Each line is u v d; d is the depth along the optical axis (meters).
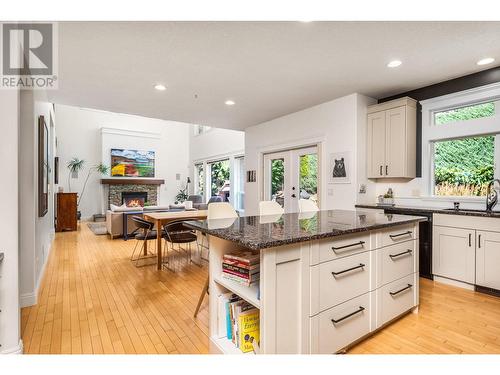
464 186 3.54
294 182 5.15
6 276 1.76
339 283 1.74
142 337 2.07
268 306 1.39
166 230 3.79
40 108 3.37
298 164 5.08
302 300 1.53
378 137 3.95
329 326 1.67
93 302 2.71
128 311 2.52
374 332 2.08
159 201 10.36
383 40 2.54
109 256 4.54
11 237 1.78
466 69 3.20
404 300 2.26
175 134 10.95
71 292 2.97
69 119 8.99
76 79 3.41
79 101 4.33
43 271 3.62
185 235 4.09
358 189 3.98
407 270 2.30
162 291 3.01
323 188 4.44
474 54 2.83
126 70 3.16
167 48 2.66
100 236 6.25
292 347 1.49
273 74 3.31
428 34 2.44
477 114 3.42
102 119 9.52
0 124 1.76
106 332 2.14
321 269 1.63
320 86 3.72
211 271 1.86
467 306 2.55
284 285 1.46
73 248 5.09
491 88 3.16
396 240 2.19
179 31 2.37
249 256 1.71
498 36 2.47
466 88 3.38
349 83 3.62
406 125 3.67
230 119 5.50
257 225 1.91
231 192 8.30
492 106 3.29
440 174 3.77
